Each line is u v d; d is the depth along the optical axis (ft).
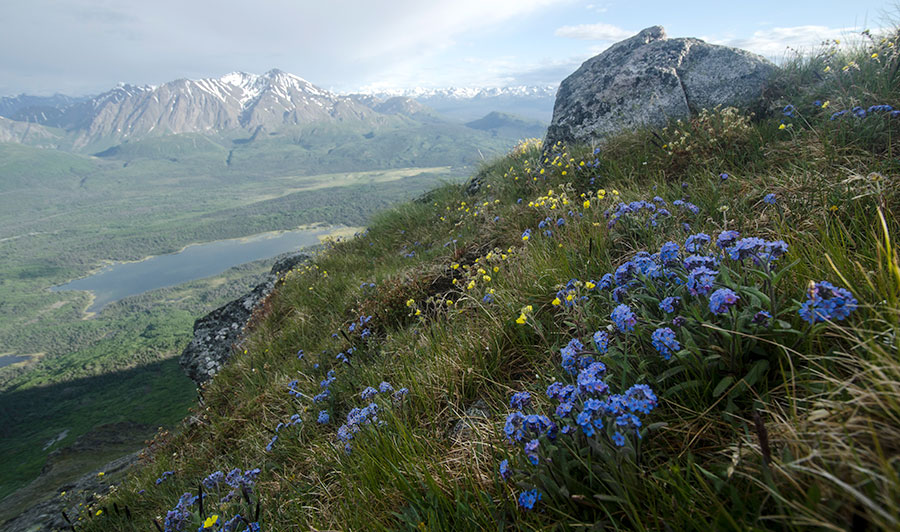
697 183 14.55
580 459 5.24
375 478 7.77
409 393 10.39
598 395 5.80
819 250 7.59
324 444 11.12
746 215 11.03
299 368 18.74
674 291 7.04
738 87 21.40
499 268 14.42
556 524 5.25
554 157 24.73
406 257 25.90
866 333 5.31
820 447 4.39
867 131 12.32
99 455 62.95
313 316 24.17
